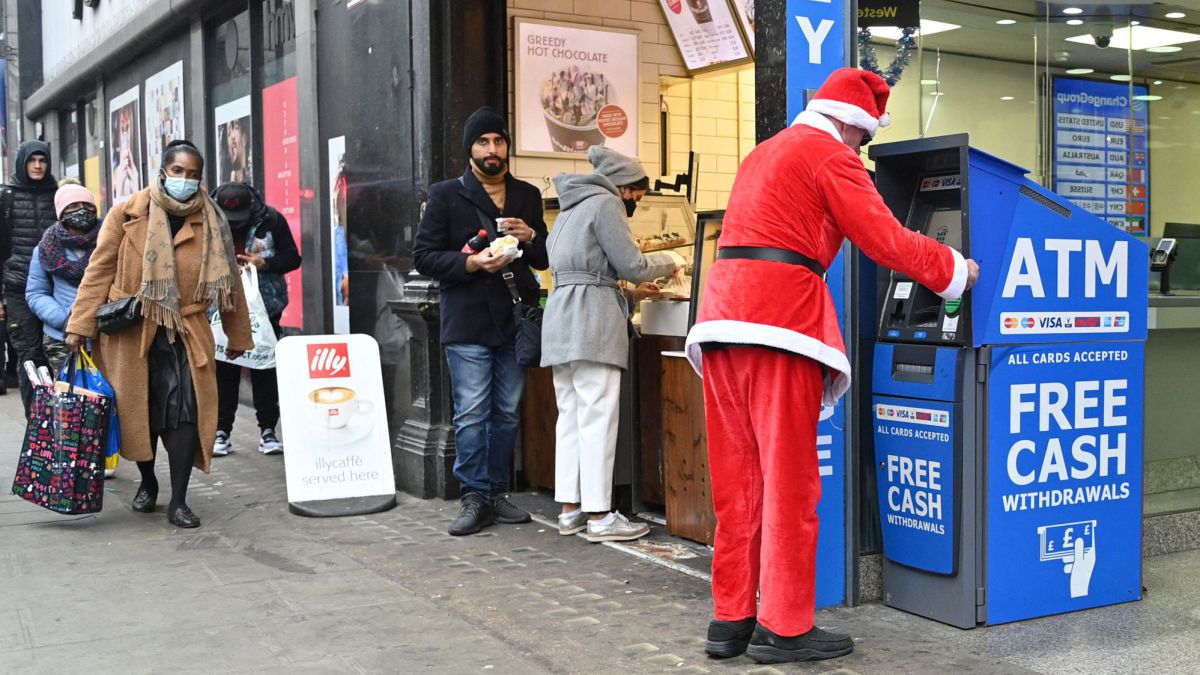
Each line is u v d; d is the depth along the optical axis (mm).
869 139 3586
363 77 6797
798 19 3896
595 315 4945
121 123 13938
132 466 7301
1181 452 4941
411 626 3943
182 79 11398
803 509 3432
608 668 3502
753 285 3357
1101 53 4867
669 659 3570
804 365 3387
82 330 5488
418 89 6125
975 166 3693
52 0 17094
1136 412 4090
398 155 6367
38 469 5512
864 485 4141
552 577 4562
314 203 7754
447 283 5367
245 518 5754
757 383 3418
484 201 5371
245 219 7113
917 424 3871
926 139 3789
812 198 3357
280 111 8836
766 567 3465
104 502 6184
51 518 5785
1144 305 4082
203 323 5629
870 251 3342
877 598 4152
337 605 4203
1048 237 3854
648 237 5941
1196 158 5117
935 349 3807
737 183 3527
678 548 4977
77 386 5547
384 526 5535
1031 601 3916
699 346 3559
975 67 4621
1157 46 4949
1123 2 4824
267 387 7523
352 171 6977
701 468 4922
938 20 4527
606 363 4984
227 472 6988
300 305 8383
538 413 6234
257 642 3783
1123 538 4090
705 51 7809
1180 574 4508
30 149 8273
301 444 5996
